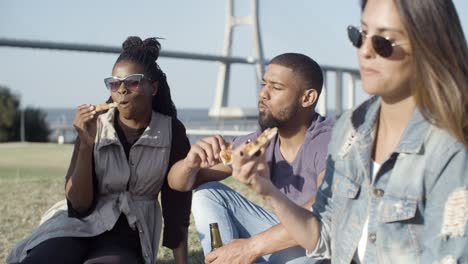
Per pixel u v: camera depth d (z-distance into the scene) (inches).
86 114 131.0
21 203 267.9
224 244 130.0
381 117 99.3
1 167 529.7
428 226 91.0
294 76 134.6
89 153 132.0
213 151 130.0
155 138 137.6
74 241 132.2
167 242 146.6
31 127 1401.3
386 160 94.1
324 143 132.4
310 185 133.3
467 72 89.1
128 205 136.1
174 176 136.1
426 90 89.0
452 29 87.7
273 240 117.3
